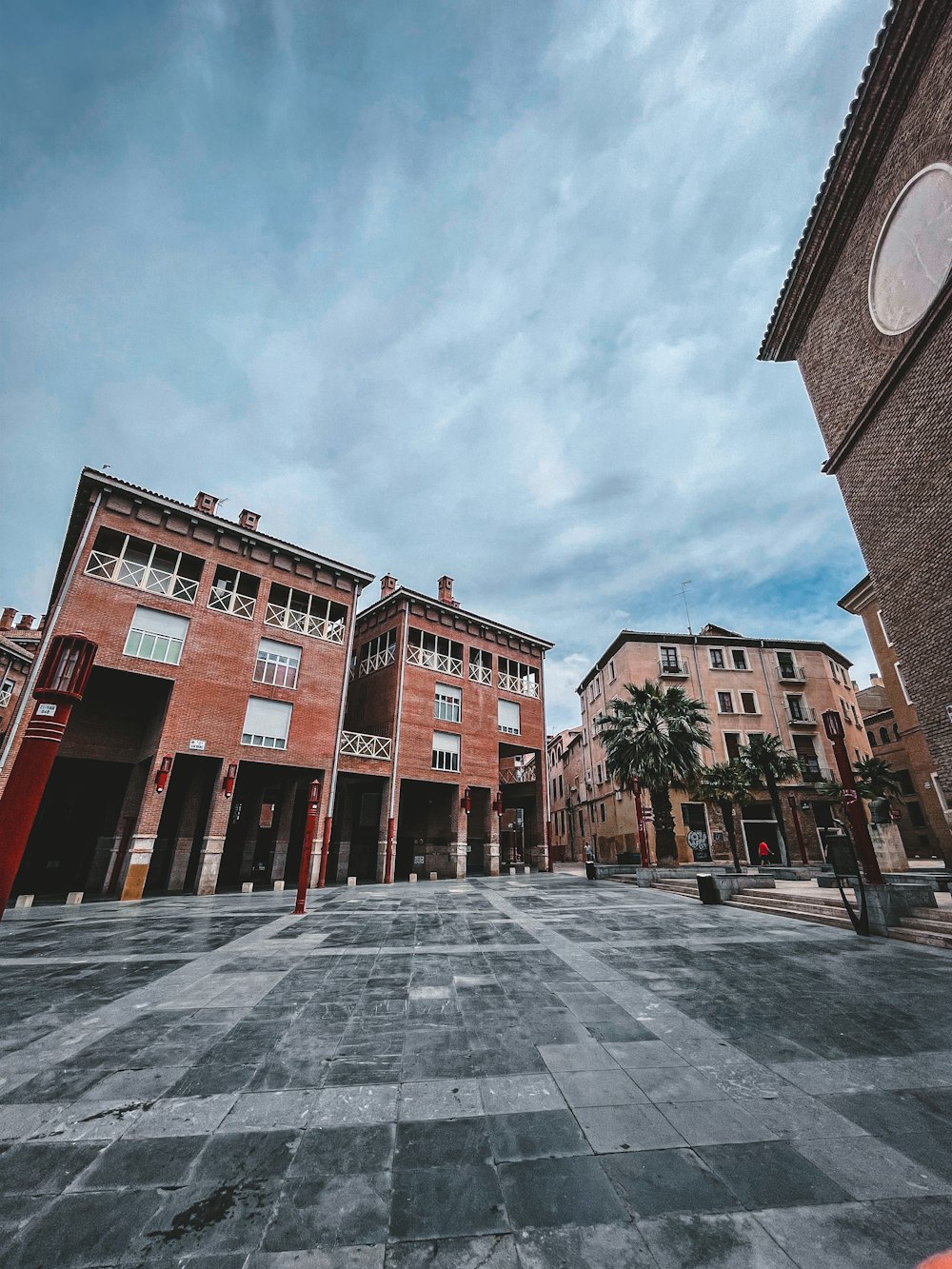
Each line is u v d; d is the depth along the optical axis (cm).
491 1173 243
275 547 2083
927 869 2128
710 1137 271
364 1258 191
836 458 1107
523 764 3959
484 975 607
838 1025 438
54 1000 519
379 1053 384
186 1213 217
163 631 1769
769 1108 302
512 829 3972
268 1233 204
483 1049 391
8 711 2605
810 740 3070
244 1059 376
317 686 2089
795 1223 207
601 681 3688
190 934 890
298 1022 451
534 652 3061
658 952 732
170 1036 421
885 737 3519
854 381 1070
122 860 1803
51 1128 285
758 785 2584
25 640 3066
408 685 2428
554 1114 296
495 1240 200
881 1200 221
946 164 823
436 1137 273
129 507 1784
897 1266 185
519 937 852
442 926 960
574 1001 509
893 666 2253
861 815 906
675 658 3219
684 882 1725
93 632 1630
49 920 1077
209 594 1898
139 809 1839
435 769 2408
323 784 2020
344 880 2192
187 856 1884
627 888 1838
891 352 973
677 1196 224
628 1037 414
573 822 4469
